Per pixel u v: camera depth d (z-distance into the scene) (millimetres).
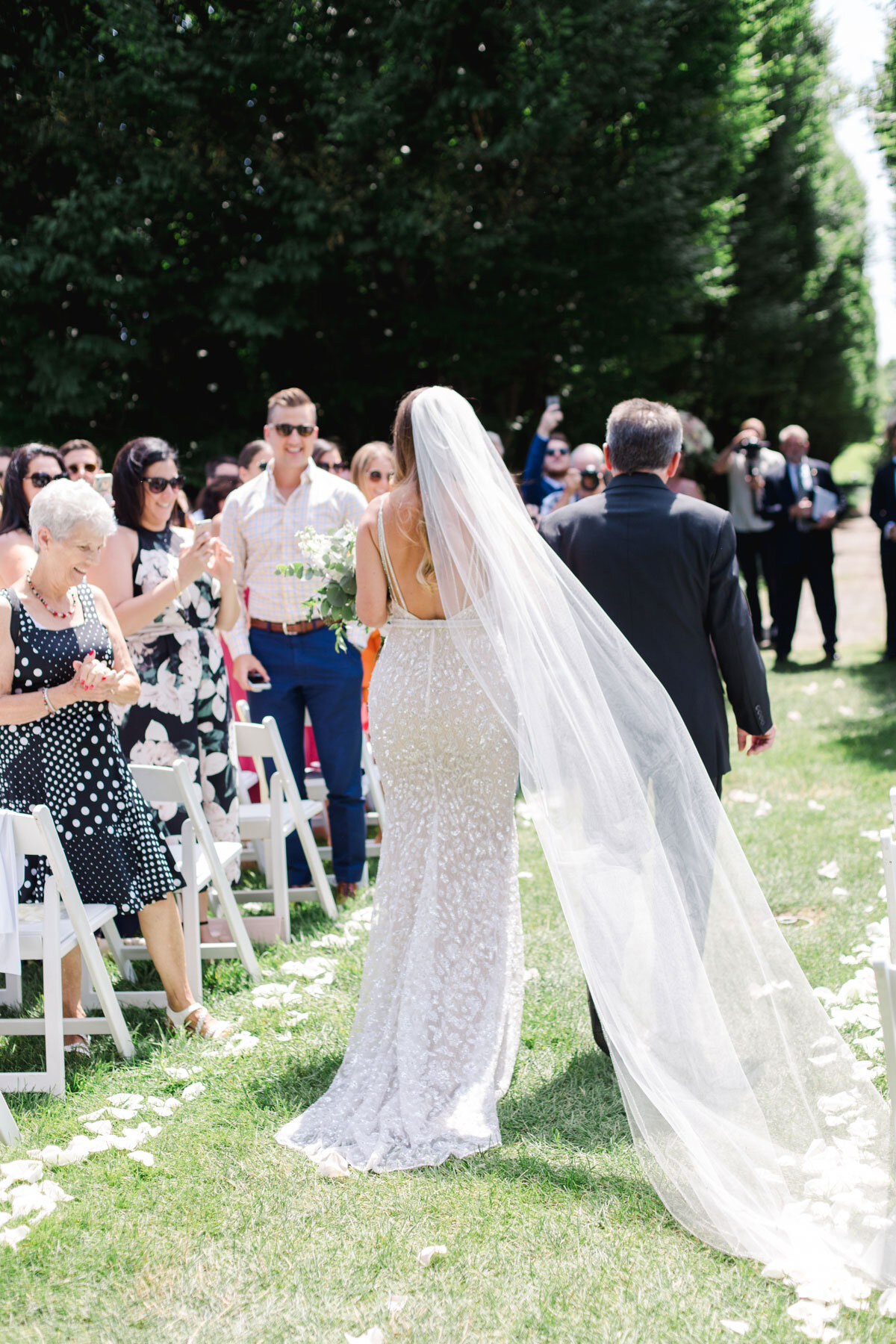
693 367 23266
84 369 12406
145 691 4398
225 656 6125
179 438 14102
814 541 10711
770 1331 2250
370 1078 3189
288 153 12531
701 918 2949
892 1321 2270
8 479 4422
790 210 25156
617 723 3072
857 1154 2637
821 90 19328
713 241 17547
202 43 11812
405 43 12094
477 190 12867
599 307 15102
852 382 32906
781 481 10688
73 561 3455
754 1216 2570
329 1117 3082
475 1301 2354
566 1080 3311
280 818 4629
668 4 12938
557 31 12414
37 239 11914
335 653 5012
